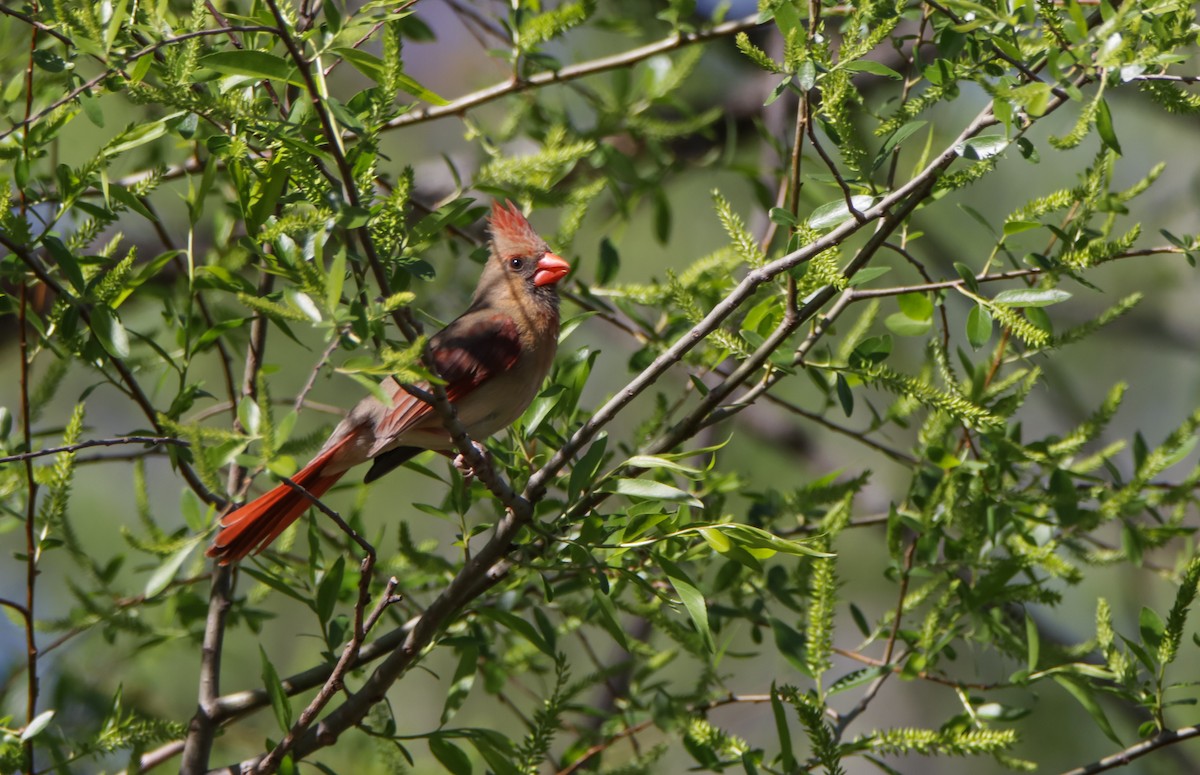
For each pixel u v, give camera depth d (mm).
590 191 8781
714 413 7195
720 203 7137
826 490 8242
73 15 6098
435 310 10938
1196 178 15117
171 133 6973
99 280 6891
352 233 6730
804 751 14867
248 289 7156
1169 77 5691
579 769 8375
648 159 11906
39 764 8727
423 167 11961
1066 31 5906
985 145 6074
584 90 10180
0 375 15945
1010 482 8445
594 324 15305
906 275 14570
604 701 11531
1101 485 8281
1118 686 7383
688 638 7809
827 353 7996
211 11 6102
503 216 9445
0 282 8281
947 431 8156
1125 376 16625
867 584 15453
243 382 8453
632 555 7465
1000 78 6039
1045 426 15398
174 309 8320
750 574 8180
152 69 6289
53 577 14180
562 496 10328
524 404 9172
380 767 9398
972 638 7953
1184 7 5809
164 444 7062
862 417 14867
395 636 7395
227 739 11047
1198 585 6672
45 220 7816
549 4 11266
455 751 6859
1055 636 12055
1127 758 6805
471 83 13336
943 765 15727
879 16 6402
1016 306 6770
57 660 9672
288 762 6531
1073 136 5941
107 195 6930
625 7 12250
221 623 7809
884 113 7602
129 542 7570
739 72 14148
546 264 9188
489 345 8883
